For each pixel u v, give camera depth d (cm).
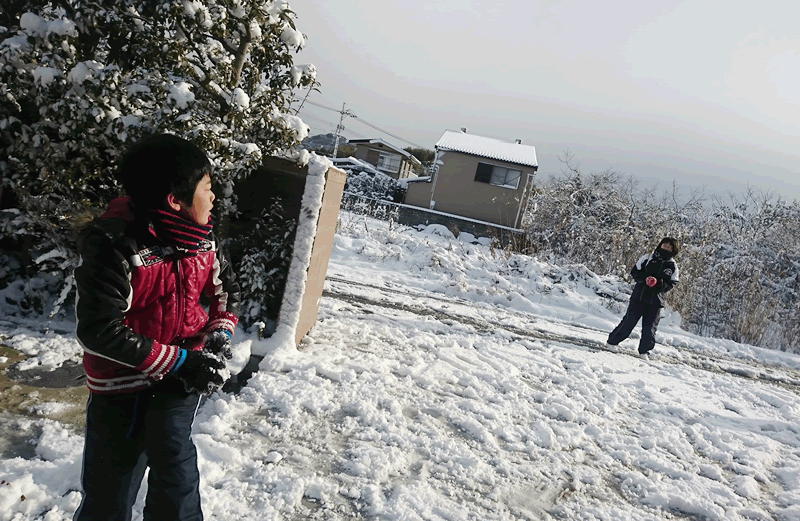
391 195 2923
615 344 763
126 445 179
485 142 2902
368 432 360
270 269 466
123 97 394
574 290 1097
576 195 1947
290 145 461
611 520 316
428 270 1077
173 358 168
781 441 493
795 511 362
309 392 396
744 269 1220
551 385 544
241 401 369
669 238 735
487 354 607
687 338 942
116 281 157
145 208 170
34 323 416
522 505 315
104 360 171
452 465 340
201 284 190
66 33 383
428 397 445
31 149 406
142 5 409
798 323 1060
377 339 571
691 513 342
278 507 267
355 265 1043
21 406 312
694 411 539
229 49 453
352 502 284
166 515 180
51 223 412
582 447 411
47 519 228
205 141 385
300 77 488
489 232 2269
